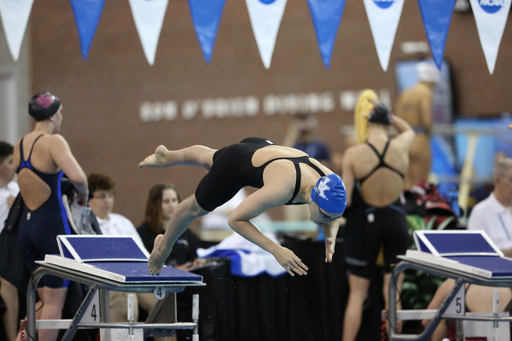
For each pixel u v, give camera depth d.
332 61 37.59
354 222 18.05
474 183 27.41
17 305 16.64
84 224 15.79
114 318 16.08
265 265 18.31
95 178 17.52
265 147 11.23
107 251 13.65
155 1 14.18
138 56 39.22
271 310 18.11
